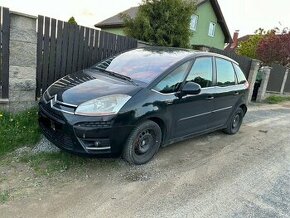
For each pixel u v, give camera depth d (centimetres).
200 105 487
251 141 619
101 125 355
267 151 565
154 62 461
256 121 831
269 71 1334
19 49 500
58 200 317
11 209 293
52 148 428
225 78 564
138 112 378
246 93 637
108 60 512
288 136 707
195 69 479
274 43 1969
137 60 479
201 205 340
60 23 554
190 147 527
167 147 507
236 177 427
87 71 476
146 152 420
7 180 342
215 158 491
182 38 1084
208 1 2527
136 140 394
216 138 603
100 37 644
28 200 310
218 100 533
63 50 574
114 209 313
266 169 471
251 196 375
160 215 312
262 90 1321
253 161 500
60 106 373
